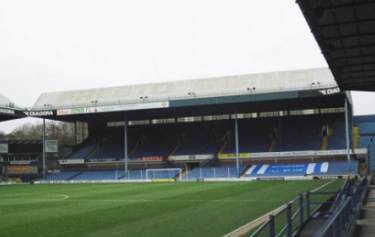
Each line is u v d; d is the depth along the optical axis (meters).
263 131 64.31
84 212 24.06
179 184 48.12
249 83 61.97
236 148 56.31
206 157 60.84
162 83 67.38
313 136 60.78
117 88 69.00
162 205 26.44
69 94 69.94
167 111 64.00
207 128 67.69
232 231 16.55
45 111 60.75
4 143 68.56
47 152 69.81
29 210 25.78
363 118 70.25
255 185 42.69
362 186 19.58
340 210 9.06
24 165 67.88
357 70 21.95
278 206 24.44
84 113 59.09
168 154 64.06
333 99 57.97
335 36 17.23
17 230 18.25
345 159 56.53
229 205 25.44
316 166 54.88
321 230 6.76
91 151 68.69
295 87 53.94
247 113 66.81
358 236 12.14
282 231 11.56
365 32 16.84
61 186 51.38
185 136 67.62
